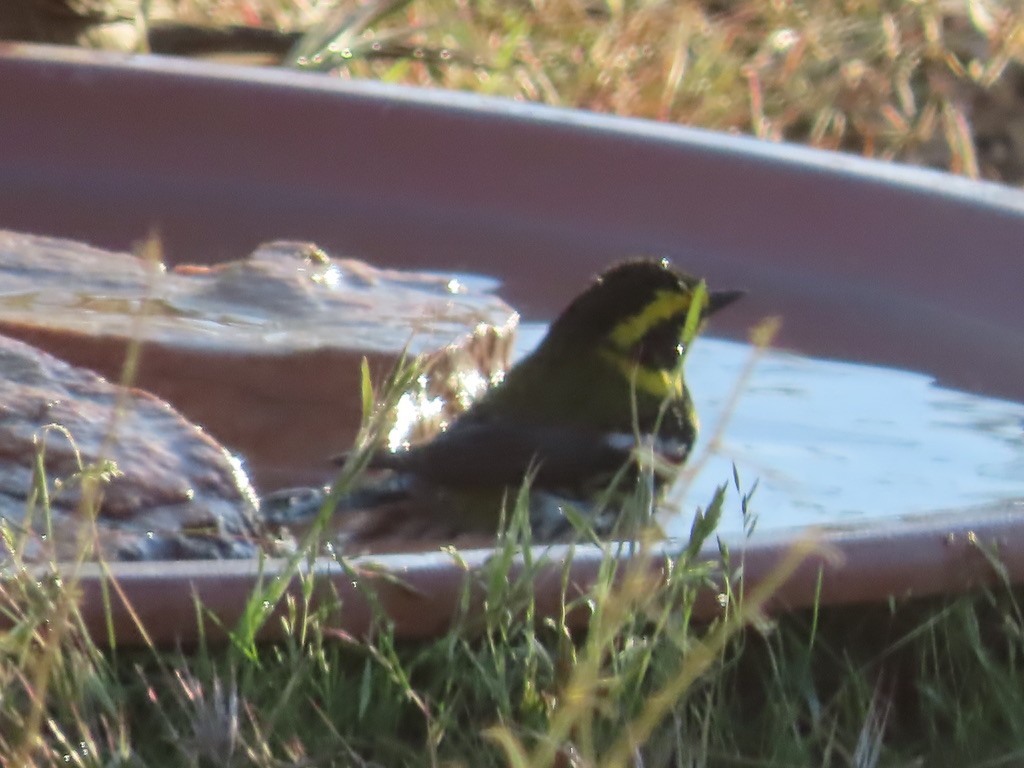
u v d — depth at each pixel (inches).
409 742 210.1
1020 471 296.7
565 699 190.5
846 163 369.1
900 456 301.3
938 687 226.1
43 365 266.7
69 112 392.2
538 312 359.9
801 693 222.2
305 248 342.3
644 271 300.2
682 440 294.7
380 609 210.5
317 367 292.8
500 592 209.8
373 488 268.2
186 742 194.9
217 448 258.2
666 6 616.7
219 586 208.7
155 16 544.4
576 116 386.6
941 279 352.5
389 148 388.8
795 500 283.6
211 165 392.2
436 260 378.9
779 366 340.5
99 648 209.6
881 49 603.5
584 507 278.2
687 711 215.3
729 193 372.5
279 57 523.5
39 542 227.6
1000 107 595.8
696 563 213.6
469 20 602.5
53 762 188.1
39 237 345.1
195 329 301.6
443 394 304.3
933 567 223.1
